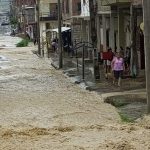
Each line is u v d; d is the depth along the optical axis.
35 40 122.56
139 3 43.81
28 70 58.12
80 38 79.75
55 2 114.00
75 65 60.25
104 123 25.50
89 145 19.55
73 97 35.38
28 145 20.03
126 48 46.34
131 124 24.25
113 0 48.09
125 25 51.16
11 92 39.12
